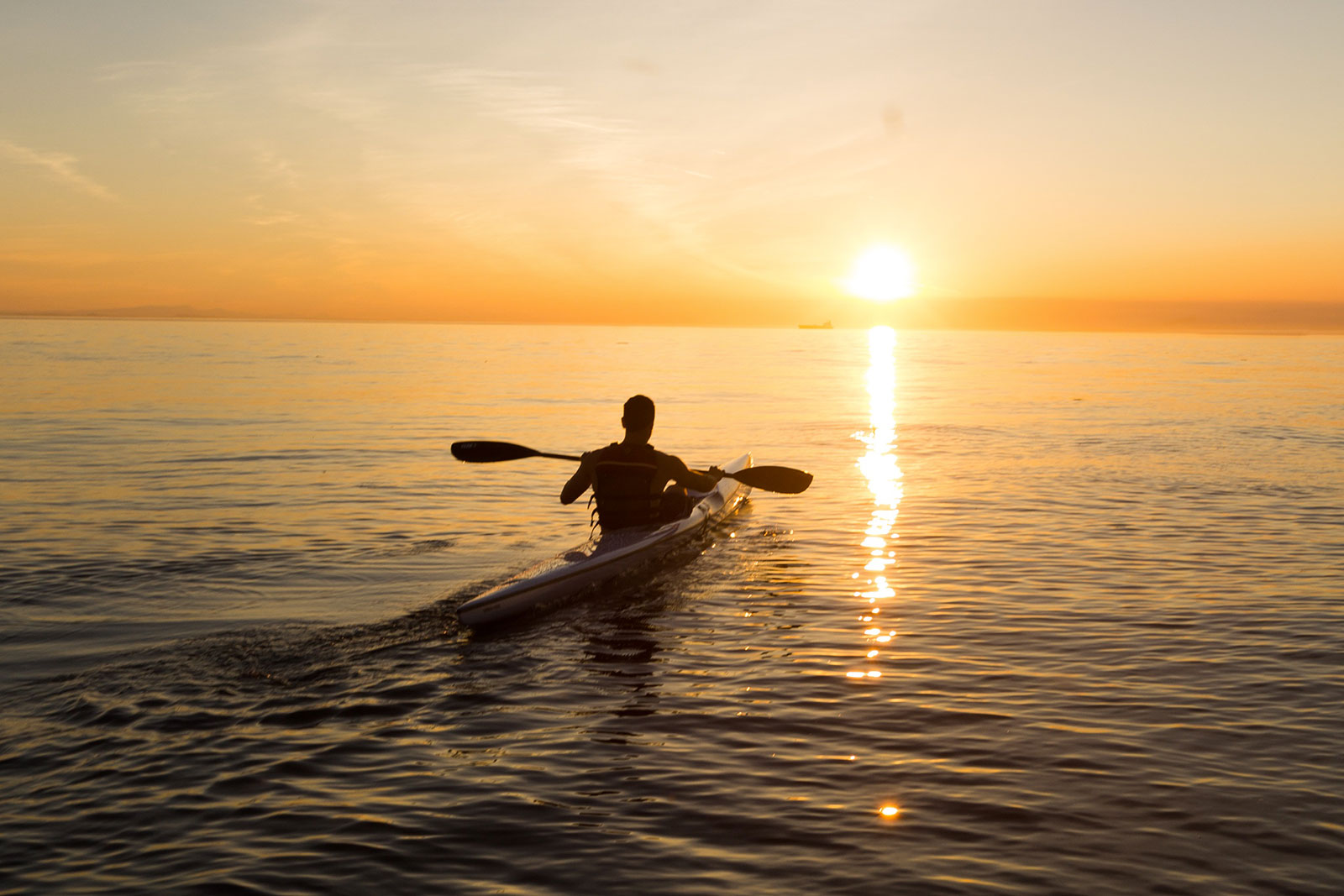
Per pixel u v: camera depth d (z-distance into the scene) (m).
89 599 6.82
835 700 4.75
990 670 5.18
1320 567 7.53
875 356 71.00
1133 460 14.28
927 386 34.25
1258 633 5.78
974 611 6.38
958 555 8.10
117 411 22.28
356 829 3.48
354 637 5.87
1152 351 86.56
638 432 7.77
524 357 61.12
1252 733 4.25
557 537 9.05
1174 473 12.91
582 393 29.78
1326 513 9.83
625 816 3.55
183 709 4.68
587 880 3.11
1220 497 10.88
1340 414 22.09
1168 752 4.05
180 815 3.59
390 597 6.85
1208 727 4.33
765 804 3.63
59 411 22.09
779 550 8.39
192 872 3.19
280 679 5.13
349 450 15.73
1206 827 3.40
